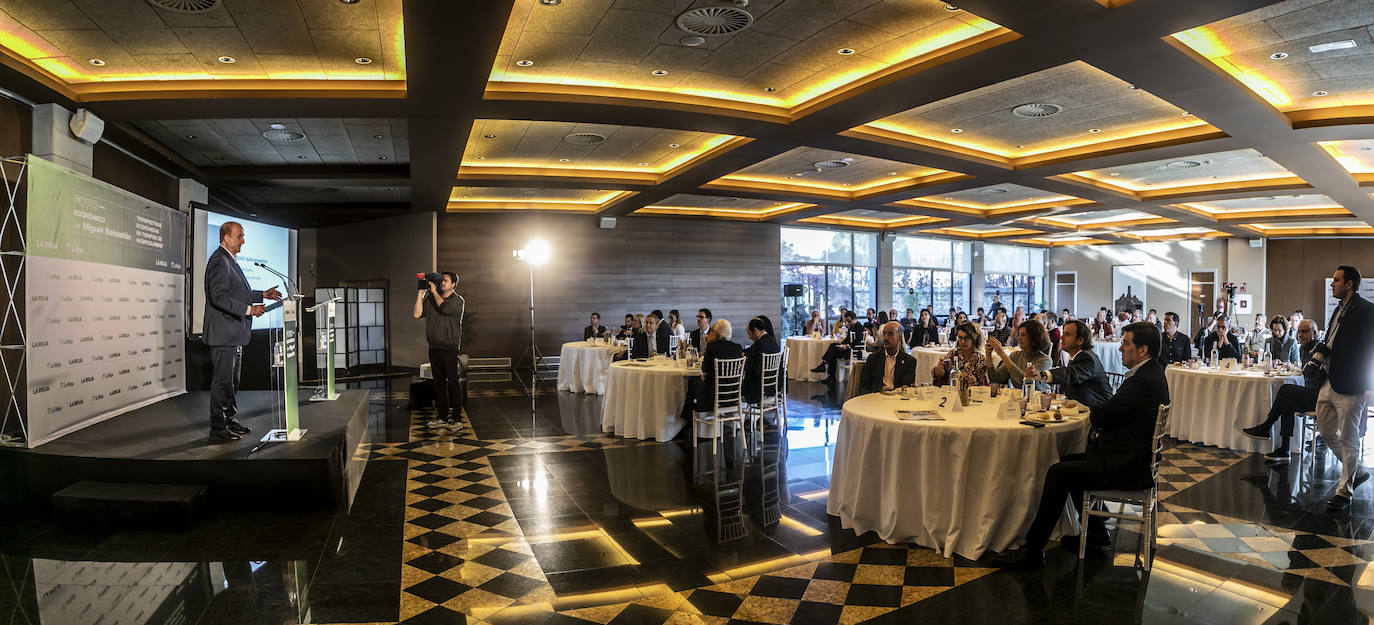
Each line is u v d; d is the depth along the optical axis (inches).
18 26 178.7
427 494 198.7
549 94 232.1
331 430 211.6
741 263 591.5
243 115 242.4
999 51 185.5
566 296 534.0
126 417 230.1
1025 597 128.7
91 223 214.8
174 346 282.5
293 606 123.9
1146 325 143.3
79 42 189.5
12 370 187.0
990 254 780.6
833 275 659.4
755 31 189.0
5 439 186.4
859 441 165.2
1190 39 191.0
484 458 245.0
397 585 134.3
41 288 187.5
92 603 123.2
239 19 175.8
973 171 347.6
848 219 621.9
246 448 188.2
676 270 567.2
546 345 528.1
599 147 334.3
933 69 200.2
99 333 220.5
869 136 287.4
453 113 243.3
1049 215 517.7
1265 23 178.7
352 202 483.8
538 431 296.4
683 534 165.2
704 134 308.0
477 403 375.2
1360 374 184.2
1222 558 149.5
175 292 283.7
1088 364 178.9
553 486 208.1
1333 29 180.9
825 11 175.8
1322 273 645.9
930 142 311.4
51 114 221.5
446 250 507.5
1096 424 143.7
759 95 249.4
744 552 152.9
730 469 230.2
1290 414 250.7
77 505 160.9
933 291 729.6
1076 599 128.1
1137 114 266.4
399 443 270.7
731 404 262.8
